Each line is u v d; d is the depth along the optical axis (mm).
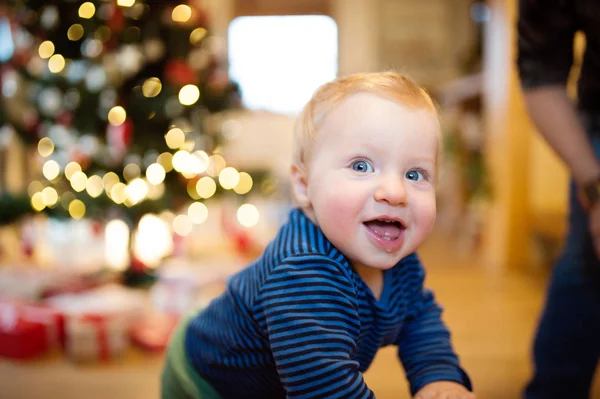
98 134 1971
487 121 3043
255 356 740
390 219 636
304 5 5449
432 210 661
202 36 2133
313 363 618
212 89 2139
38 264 2379
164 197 1998
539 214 2662
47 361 1610
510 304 2145
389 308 719
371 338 726
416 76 5074
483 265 2842
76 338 1580
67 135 2004
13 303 1812
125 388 1421
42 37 1922
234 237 2850
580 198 978
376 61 5070
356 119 659
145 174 2002
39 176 2457
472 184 2936
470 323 1914
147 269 2109
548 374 1091
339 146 665
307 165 712
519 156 2730
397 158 646
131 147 1941
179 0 2053
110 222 2164
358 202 639
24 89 2168
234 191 2289
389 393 1383
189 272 2199
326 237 689
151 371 1536
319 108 709
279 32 5312
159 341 1661
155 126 2029
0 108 2006
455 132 3230
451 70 5055
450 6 5047
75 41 1923
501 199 2803
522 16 1004
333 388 611
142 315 1810
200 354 827
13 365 1579
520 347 1690
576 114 1017
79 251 2553
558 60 994
